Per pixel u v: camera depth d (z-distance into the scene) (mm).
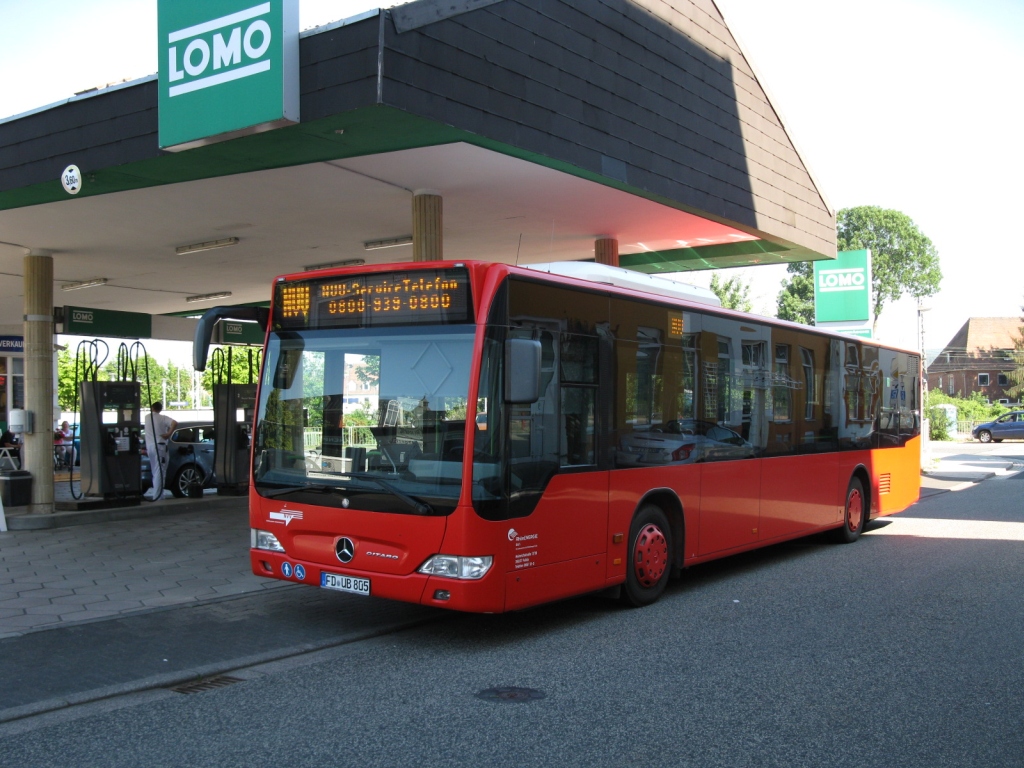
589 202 11906
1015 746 4699
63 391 33531
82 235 13078
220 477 16766
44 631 6922
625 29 11031
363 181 10555
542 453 6762
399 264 6715
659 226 13609
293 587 8727
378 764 4371
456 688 5656
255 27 8211
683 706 5312
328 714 5137
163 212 11836
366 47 7918
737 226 13547
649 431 8016
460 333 6434
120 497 14227
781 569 10344
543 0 9750
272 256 15312
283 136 8609
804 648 6695
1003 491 20656
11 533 12180
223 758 4445
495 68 9086
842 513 11961
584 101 10312
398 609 7891
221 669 6051
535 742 4688
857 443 12422
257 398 7363
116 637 6793
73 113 9664
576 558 7086
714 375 9047
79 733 4820
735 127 13359
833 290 24000
